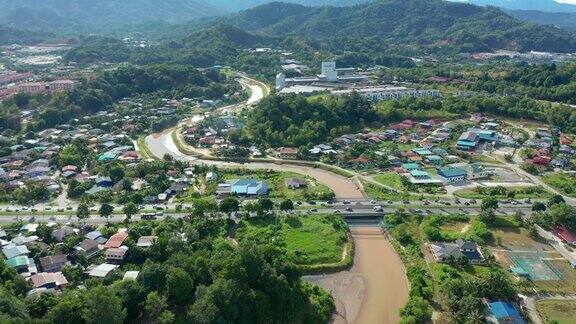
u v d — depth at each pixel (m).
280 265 155.12
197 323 130.75
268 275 146.75
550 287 161.38
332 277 171.62
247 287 142.62
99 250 175.88
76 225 199.38
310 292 158.62
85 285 153.00
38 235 187.12
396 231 197.75
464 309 142.62
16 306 126.12
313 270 173.75
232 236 194.00
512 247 187.75
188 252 169.12
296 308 148.62
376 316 151.75
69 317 125.56
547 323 142.38
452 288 152.50
